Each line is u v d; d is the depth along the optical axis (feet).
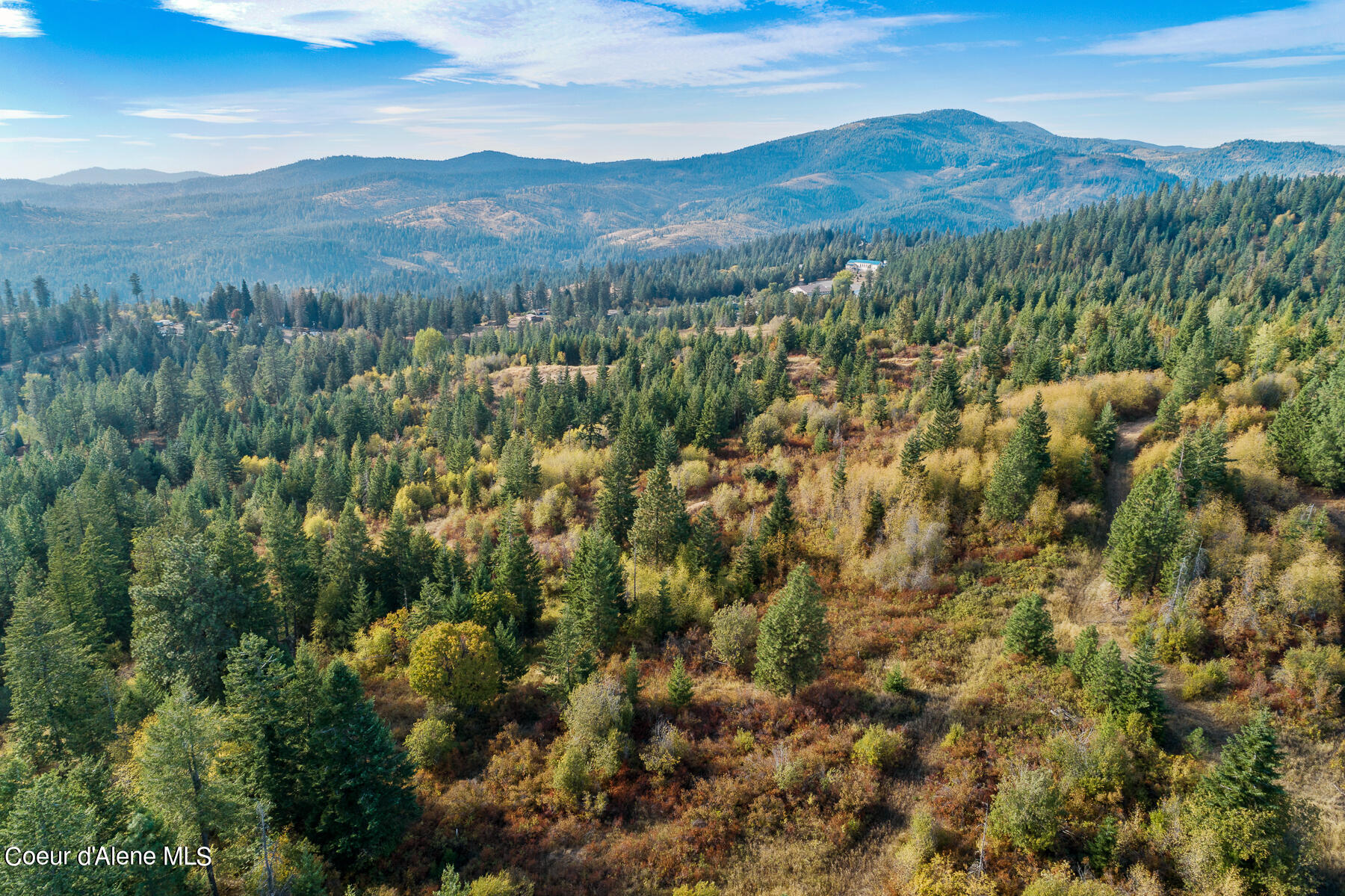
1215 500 196.03
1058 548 214.07
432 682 160.97
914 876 114.73
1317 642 152.35
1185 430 244.42
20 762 107.34
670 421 368.68
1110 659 139.44
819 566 225.97
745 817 131.75
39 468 406.41
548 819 134.10
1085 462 235.20
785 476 286.05
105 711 163.43
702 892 112.06
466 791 139.03
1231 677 148.66
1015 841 116.37
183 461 460.96
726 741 152.35
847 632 188.75
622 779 142.92
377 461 404.77
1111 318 424.46
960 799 127.85
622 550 253.24
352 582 234.99
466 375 594.24
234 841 109.81
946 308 614.75
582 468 335.47
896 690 159.94
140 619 190.49
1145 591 182.91
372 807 117.60
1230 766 107.76
